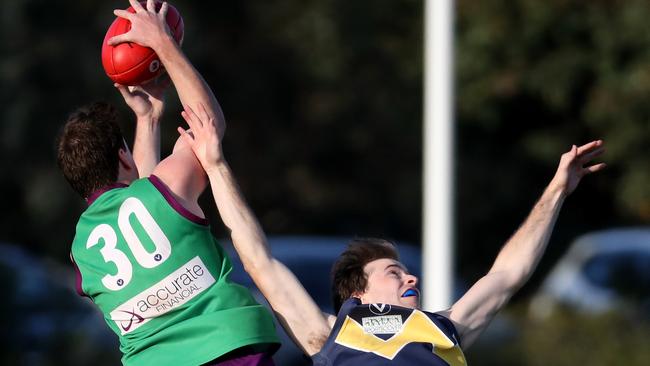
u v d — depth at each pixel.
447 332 19.06
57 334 47.56
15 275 49.19
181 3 86.44
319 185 92.38
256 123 90.75
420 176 91.25
